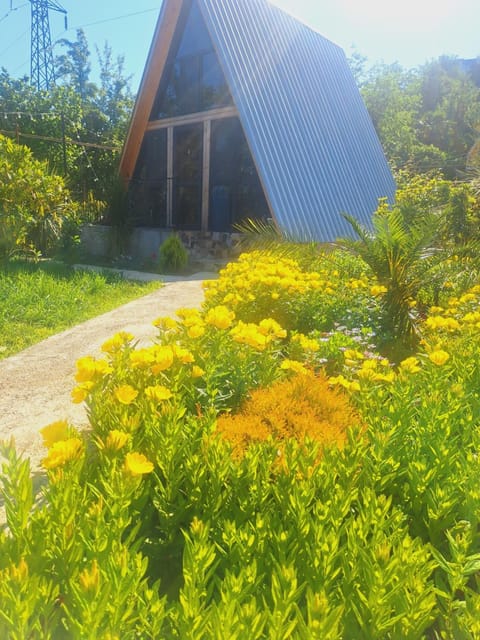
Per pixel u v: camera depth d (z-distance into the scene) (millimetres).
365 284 5723
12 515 1439
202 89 17422
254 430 2316
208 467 1876
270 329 3244
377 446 1968
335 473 1768
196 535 1387
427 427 2188
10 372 4715
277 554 1489
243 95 14344
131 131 18062
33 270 10883
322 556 1398
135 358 2531
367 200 17297
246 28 16031
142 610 1219
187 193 18328
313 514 1676
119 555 1251
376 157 19781
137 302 8250
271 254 8586
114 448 1895
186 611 1140
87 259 15617
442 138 46250
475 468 1871
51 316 6859
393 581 1304
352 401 2846
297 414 2537
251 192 16516
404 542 1393
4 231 11086
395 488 2006
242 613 1095
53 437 1810
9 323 6457
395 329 5090
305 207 14156
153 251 16203
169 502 1831
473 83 53625
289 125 15398
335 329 4992
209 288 5312
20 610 1084
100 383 2535
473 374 3086
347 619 1328
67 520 1420
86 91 32562
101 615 1093
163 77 18203
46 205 12539
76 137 24484
